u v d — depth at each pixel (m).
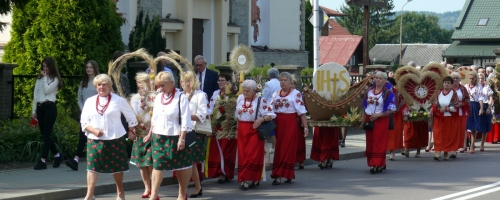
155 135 9.74
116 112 9.64
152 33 24.11
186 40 27.94
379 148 13.23
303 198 10.57
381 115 13.09
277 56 35.25
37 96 12.33
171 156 9.67
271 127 11.23
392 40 101.31
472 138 17.25
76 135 13.80
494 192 11.12
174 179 12.09
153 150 9.78
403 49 81.31
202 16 29.22
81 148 12.27
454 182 12.18
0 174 11.72
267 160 13.94
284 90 11.99
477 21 59.84
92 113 9.60
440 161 15.48
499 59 25.58
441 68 15.73
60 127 13.77
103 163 9.62
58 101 16.84
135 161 10.44
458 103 15.34
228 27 30.58
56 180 11.24
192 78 10.32
